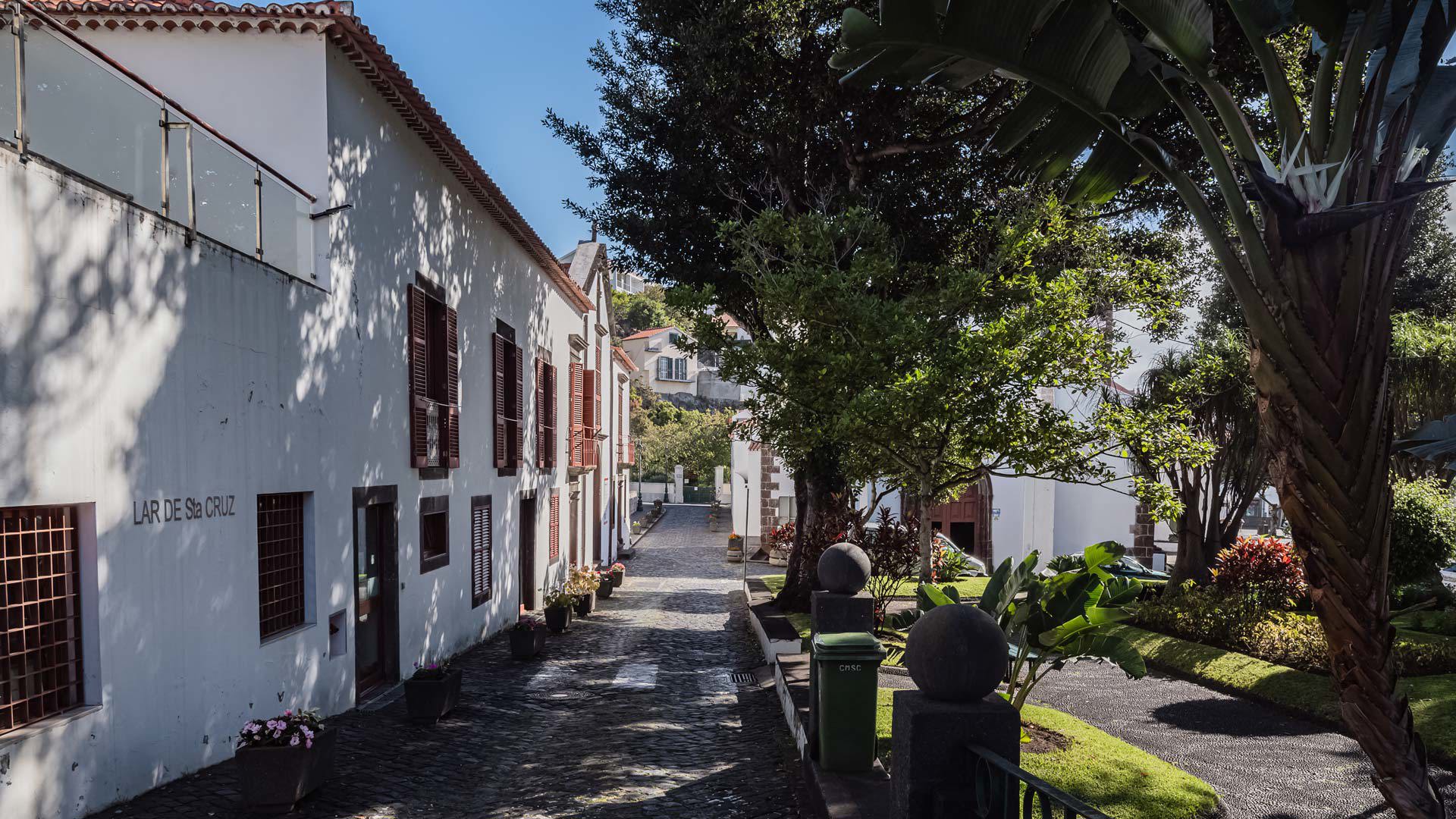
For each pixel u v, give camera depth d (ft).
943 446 37.60
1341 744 29.84
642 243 56.18
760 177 57.00
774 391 44.37
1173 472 62.03
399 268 41.24
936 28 13.60
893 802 14.85
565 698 38.75
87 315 21.30
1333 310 12.16
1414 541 50.67
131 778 22.33
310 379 32.48
